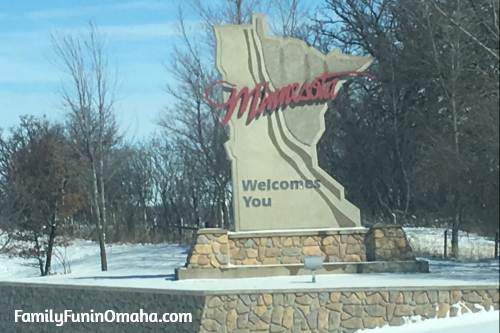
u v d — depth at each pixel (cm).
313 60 2394
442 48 3606
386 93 4072
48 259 3778
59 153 3862
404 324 1889
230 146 2366
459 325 1823
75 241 5125
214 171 4344
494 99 2366
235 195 2356
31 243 4022
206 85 4141
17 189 3781
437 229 4000
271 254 2317
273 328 1914
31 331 2369
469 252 3322
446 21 3456
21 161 3922
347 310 1912
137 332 2059
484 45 3058
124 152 6325
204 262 2261
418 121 3838
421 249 3481
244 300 1920
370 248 2344
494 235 3023
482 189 2567
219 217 4347
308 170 2380
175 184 6556
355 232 2353
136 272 2875
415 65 3753
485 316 1862
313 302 1920
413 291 1903
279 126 2381
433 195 3725
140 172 6619
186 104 4341
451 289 1897
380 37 4197
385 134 4175
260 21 2388
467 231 3462
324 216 2377
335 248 2341
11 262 4341
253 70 2381
